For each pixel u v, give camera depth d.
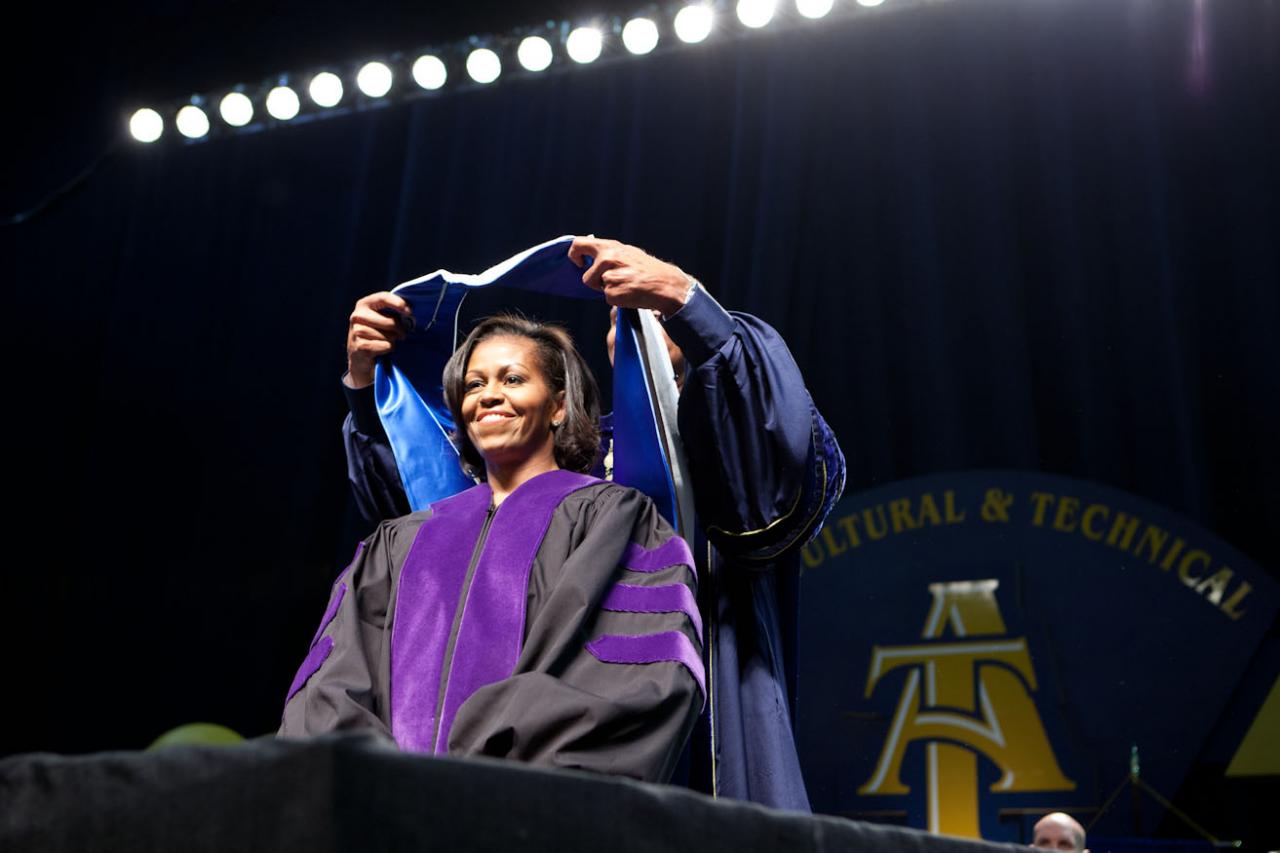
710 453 1.91
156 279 6.09
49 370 6.18
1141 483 4.43
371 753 0.72
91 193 6.40
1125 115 4.85
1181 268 4.57
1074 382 4.63
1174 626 4.25
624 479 1.93
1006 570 4.48
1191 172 4.70
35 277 6.37
